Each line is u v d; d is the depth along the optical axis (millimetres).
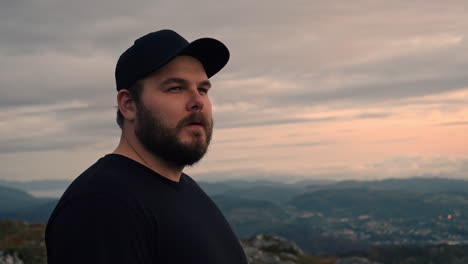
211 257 2082
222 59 2285
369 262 40375
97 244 1700
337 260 40781
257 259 33031
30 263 18734
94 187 1817
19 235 21906
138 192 1913
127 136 2172
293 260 35156
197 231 2084
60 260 1714
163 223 1930
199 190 2504
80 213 1742
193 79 2148
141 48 2104
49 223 1839
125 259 1726
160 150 2064
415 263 107438
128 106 2156
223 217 2494
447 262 107062
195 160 2135
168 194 2062
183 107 2084
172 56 2070
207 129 2166
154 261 1877
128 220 1788
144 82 2104
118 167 1982
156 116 2059
